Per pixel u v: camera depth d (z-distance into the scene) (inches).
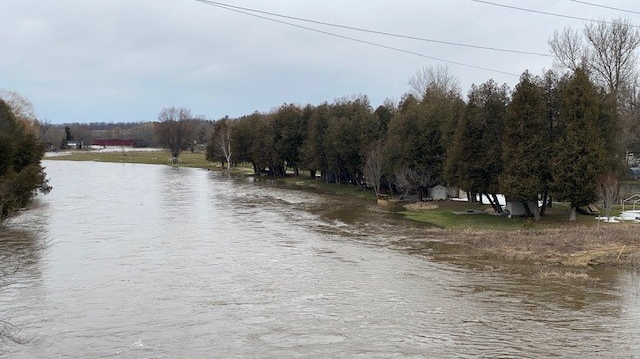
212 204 2406.5
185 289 1024.2
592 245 1354.6
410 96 3115.2
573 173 1632.6
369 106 3563.0
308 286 1045.8
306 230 1704.0
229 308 913.5
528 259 1261.1
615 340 762.8
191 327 825.5
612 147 1768.0
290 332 803.4
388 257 1298.0
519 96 1721.2
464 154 1908.2
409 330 808.3
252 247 1421.0
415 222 1887.3
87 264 1219.9
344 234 1630.2
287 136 3969.0
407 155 2319.1
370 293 997.8
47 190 2314.2
